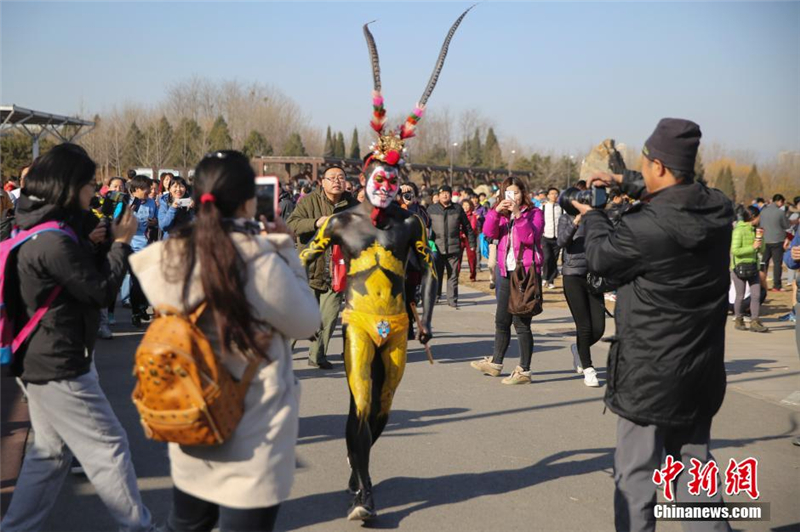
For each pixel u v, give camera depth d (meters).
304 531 4.37
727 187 61.31
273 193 3.31
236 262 2.74
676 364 3.54
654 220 3.48
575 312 7.85
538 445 5.99
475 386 7.89
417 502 4.83
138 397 2.82
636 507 3.70
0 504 4.42
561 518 4.63
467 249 13.16
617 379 3.68
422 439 6.10
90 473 3.75
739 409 7.10
